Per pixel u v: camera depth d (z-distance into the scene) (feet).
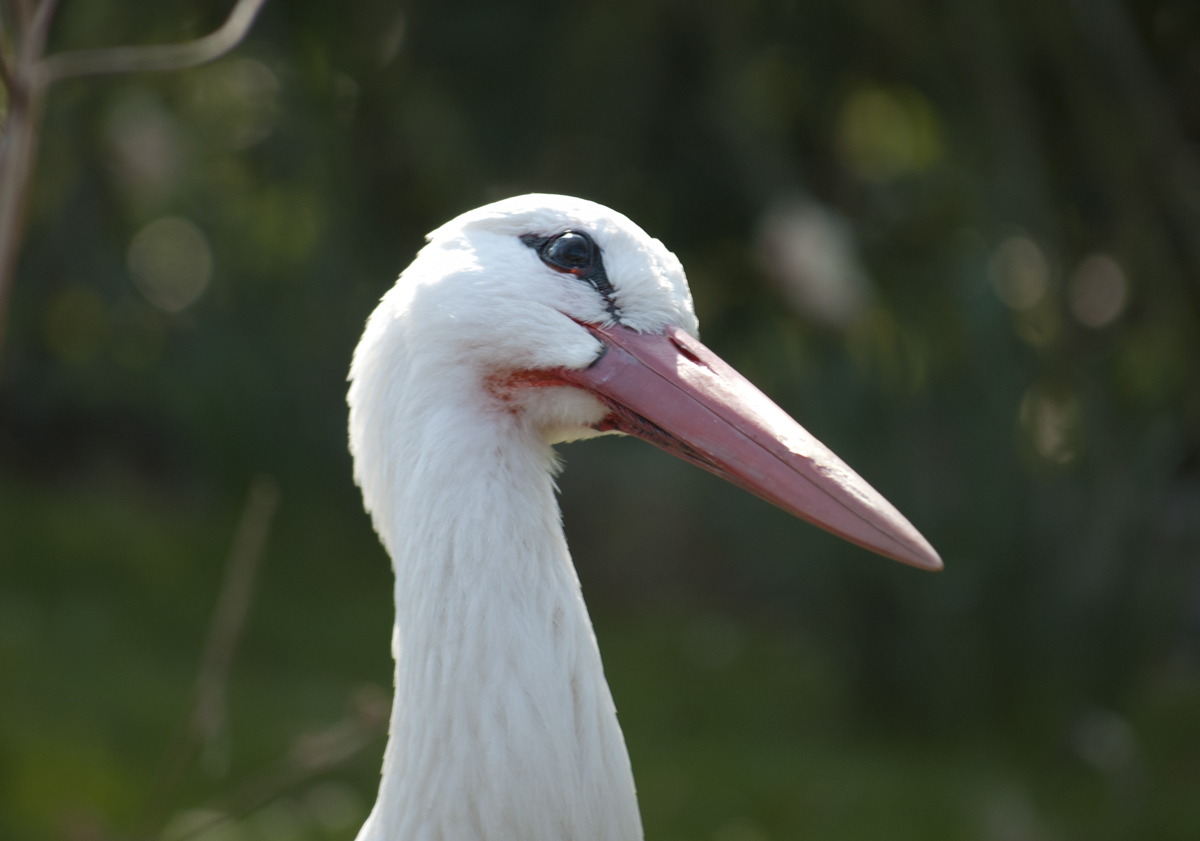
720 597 54.24
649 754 38.04
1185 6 32.19
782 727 40.81
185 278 49.47
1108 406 36.40
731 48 35.06
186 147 34.37
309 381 47.85
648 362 11.82
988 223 35.29
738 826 32.60
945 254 39.70
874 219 40.04
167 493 62.95
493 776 10.41
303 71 30.94
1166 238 32.04
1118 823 33.14
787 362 38.96
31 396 61.26
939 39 33.71
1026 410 37.45
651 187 38.24
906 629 38.06
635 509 55.88
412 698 10.79
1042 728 36.70
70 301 51.44
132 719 35.42
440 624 10.69
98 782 30.37
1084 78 31.37
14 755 30.86
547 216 11.89
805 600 41.19
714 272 40.83
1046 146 34.83
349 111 32.81
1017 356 37.04
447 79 33.86
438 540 10.79
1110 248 35.53
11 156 12.31
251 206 38.96
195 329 47.83
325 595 49.55
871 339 37.37
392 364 11.44
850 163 41.19
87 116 30.32
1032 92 33.91
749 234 38.91
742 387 11.83
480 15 32.89
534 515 11.27
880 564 38.01
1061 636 36.73
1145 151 30.96
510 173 35.14
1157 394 36.32
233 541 53.88
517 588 10.83
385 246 36.50
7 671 37.42
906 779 35.81
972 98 34.63
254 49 30.68
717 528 52.65
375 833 11.25
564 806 10.58
